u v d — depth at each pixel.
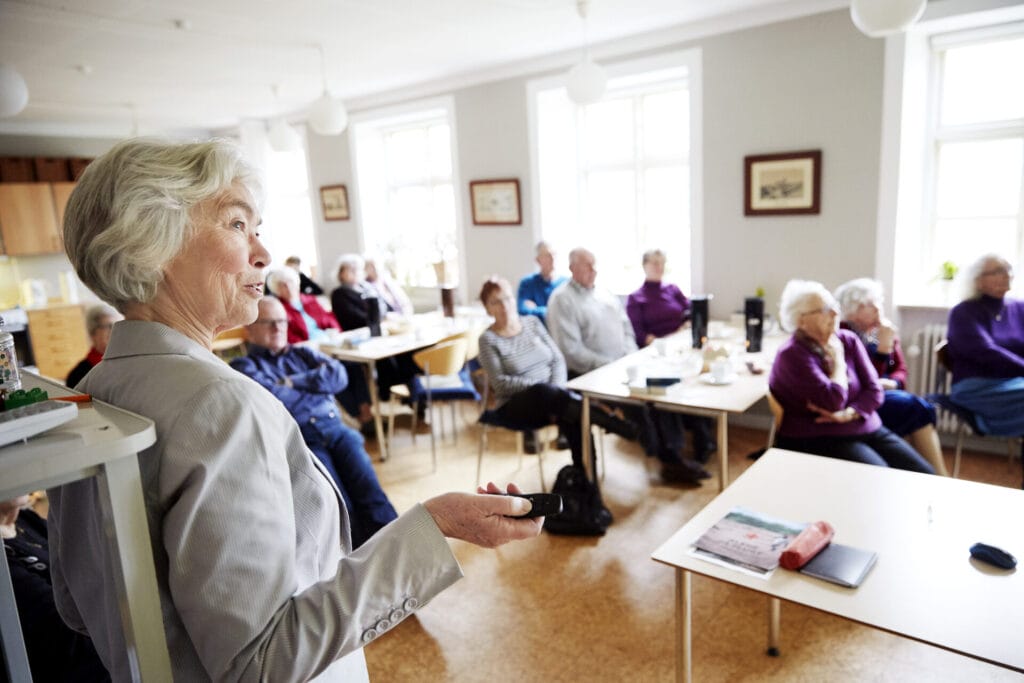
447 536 0.72
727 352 3.20
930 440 3.00
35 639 1.20
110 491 0.55
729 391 2.81
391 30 3.84
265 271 0.80
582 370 3.85
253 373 3.02
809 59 3.71
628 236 5.05
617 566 2.72
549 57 4.71
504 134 5.12
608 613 2.41
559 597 2.53
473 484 3.62
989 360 3.03
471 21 3.73
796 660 2.11
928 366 3.67
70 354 6.83
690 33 4.06
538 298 4.72
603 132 5.00
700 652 2.17
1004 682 1.97
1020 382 2.97
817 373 2.62
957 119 3.68
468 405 5.19
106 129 7.31
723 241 4.22
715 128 4.11
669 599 2.47
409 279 6.55
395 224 6.61
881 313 3.19
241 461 0.63
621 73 4.41
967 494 1.73
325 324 5.46
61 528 0.78
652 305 4.29
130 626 0.58
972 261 3.18
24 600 1.22
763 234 4.05
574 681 2.08
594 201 5.17
